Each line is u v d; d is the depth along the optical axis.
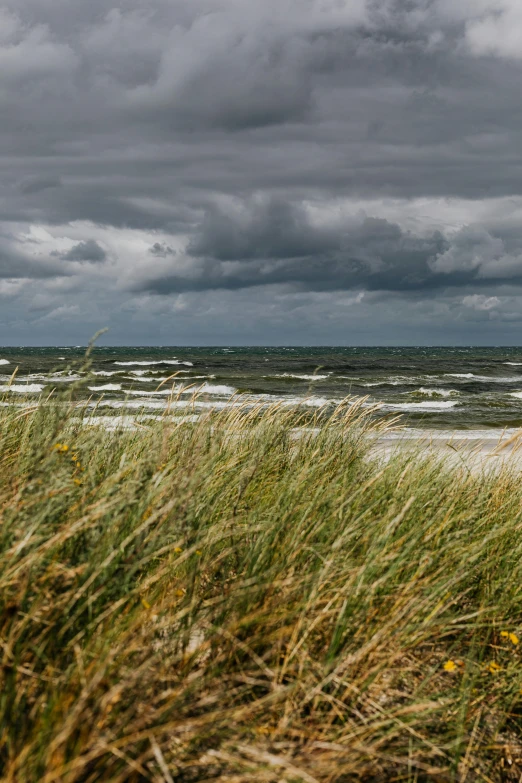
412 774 2.48
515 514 4.73
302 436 5.98
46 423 3.74
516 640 3.17
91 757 1.83
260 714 2.51
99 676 2.02
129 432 5.23
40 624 2.40
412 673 3.10
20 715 2.10
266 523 3.54
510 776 2.70
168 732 2.19
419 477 4.94
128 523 3.07
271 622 2.74
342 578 3.12
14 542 2.52
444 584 3.15
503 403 27.64
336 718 2.61
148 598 2.88
